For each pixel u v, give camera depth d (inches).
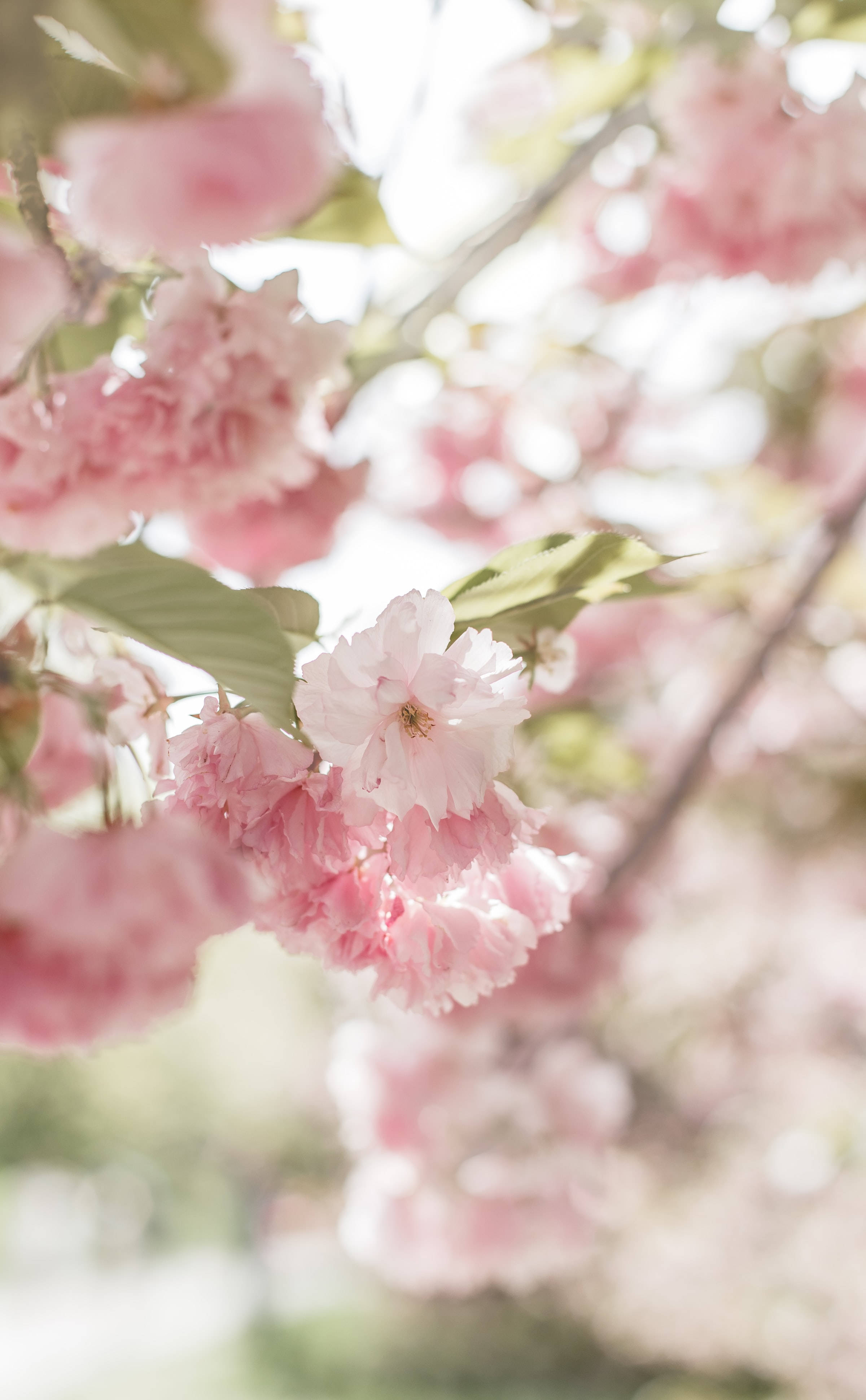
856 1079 110.5
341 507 33.3
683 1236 126.9
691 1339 141.2
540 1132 45.1
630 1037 111.3
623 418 56.3
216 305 26.1
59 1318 309.4
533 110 43.1
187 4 19.3
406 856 21.7
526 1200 44.6
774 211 33.1
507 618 24.1
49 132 21.1
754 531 58.4
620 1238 129.4
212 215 20.2
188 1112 357.4
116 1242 434.3
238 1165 392.8
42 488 25.6
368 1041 47.5
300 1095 256.4
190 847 22.0
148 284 26.4
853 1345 115.3
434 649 21.9
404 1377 200.4
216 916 21.7
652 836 45.8
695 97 32.5
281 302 26.2
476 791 21.7
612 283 49.3
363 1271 215.5
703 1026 106.3
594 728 40.0
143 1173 477.1
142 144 19.9
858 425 63.8
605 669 61.8
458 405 56.0
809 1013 105.5
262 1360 230.7
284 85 20.2
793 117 32.7
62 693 23.8
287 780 22.3
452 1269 46.1
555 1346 184.4
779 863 82.0
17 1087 375.9
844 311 56.3
